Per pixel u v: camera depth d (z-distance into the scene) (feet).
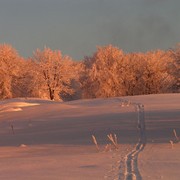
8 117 138.31
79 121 105.50
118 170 34.32
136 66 277.85
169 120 92.94
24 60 267.80
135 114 112.57
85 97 274.36
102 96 268.62
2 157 52.60
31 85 251.39
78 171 34.53
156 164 36.60
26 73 260.42
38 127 102.63
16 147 65.82
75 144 63.52
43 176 32.78
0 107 168.66
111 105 152.25
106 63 274.57
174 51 248.93
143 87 277.23
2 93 255.09
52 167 37.63
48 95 254.88
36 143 69.77
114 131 79.77
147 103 152.76
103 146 58.13
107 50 276.21
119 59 275.18
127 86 274.57
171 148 49.80
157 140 62.49
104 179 30.53
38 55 255.29
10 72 256.73
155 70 277.03
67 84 266.16
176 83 248.52
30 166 39.24
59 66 256.11
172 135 68.59
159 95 184.44
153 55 280.10
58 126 99.09
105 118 106.83
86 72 272.72
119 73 273.75
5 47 257.75
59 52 257.34
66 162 40.83
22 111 149.79
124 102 161.38
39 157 47.34
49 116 128.98
